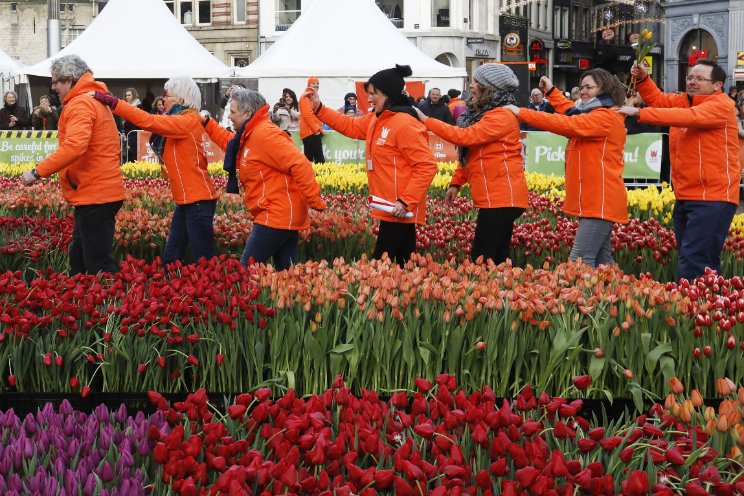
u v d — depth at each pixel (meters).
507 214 8.77
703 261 8.90
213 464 3.93
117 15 27.50
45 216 12.21
